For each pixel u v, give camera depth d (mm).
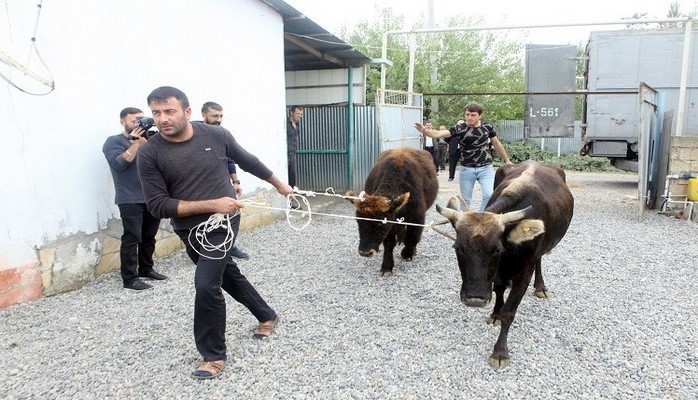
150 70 6289
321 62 11945
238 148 3752
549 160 22609
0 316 4527
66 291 5254
